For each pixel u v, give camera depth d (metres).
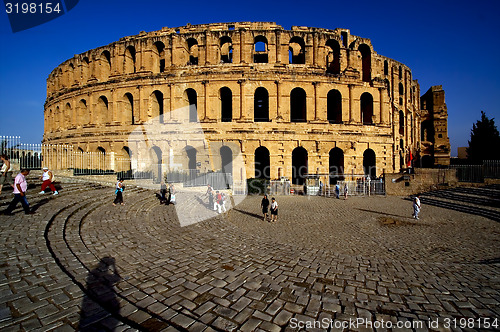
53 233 10.52
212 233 13.23
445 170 33.84
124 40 42.00
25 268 7.09
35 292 5.89
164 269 8.16
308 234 15.27
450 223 18.80
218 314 5.68
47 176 17.08
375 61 42.75
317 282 7.48
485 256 11.80
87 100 44.19
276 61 38.50
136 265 8.39
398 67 47.41
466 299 6.72
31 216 12.28
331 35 39.84
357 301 6.45
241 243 11.51
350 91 39.34
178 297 6.37
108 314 5.29
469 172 33.16
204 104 38.22
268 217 20.11
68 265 7.72
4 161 14.76
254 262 9.03
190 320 5.41
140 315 5.48
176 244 11.02
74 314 5.17
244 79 37.72
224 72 37.81
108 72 45.38
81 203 16.34
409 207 25.66
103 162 35.19
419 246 13.29
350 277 7.94
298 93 41.78
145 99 39.62
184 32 39.62
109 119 41.75
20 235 9.70
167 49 40.00
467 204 25.11
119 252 9.54
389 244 13.55
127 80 40.34
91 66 44.59
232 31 38.78
